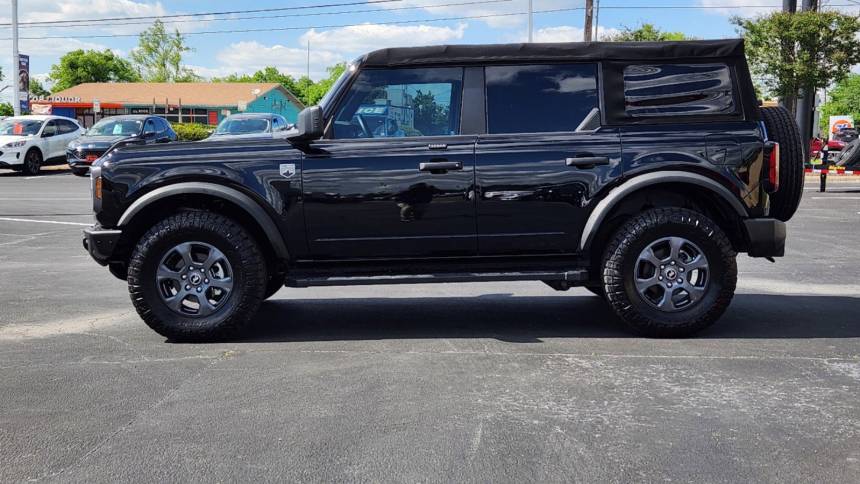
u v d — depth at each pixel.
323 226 5.68
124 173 5.65
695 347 5.51
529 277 5.67
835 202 17.22
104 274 8.83
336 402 4.35
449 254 5.75
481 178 5.64
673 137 5.68
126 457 3.64
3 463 3.59
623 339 5.75
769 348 5.48
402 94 5.78
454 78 5.78
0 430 3.98
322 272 5.78
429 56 5.78
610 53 5.79
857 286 7.96
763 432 3.90
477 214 5.67
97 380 4.80
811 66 24.72
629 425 3.99
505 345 5.58
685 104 5.76
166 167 5.65
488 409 4.22
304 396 4.46
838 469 3.48
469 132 5.73
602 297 7.37
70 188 20.97
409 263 5.78
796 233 12.11
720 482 3.35
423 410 4.21
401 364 5.09
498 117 5.75
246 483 3.36
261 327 6.25
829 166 20.48
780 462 3.55
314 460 3.58
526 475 3.42
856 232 12.23
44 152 26.70
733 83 5.77
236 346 5.62
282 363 5.14
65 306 7.11
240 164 5.64
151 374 4.92
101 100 67.25
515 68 5.79
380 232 5.69
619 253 5.65
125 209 5.68
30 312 6.84
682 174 5.61
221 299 5.71
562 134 5.70
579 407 4.26
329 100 5.79
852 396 4.44
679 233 5.63
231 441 3.81
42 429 3.99
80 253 10.37
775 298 7.34
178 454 3.66
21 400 4.44
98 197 5.69
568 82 5.78
